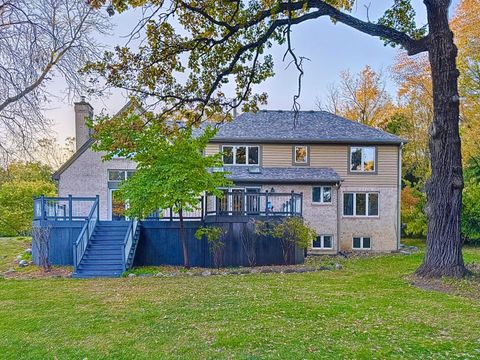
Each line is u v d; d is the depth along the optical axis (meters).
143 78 9.84
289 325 6.03
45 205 15.08
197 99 10.98
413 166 29.08
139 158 13.21
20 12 5.81
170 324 6.24
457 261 9.58
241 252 14.66
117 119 10.09
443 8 9.66
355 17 10.41
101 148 10.43
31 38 5.88
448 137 9.67
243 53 11.09
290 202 15.51
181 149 13.20
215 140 19.84
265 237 14.78
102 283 10.70
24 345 5.40
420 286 8.99
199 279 11.07
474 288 8.49
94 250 14.07
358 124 22.36
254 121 21.97
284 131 20.88
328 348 4.98
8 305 7.91
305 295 8.29
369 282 9.86
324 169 20.25
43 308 7.59
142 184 12.87
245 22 10.34
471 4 21.75
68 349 5.21
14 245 19.23
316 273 12.01
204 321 6.36
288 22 10.25
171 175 12.65
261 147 20.33
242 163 20.31
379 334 5.49
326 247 19.44
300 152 20.58
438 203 9.76
